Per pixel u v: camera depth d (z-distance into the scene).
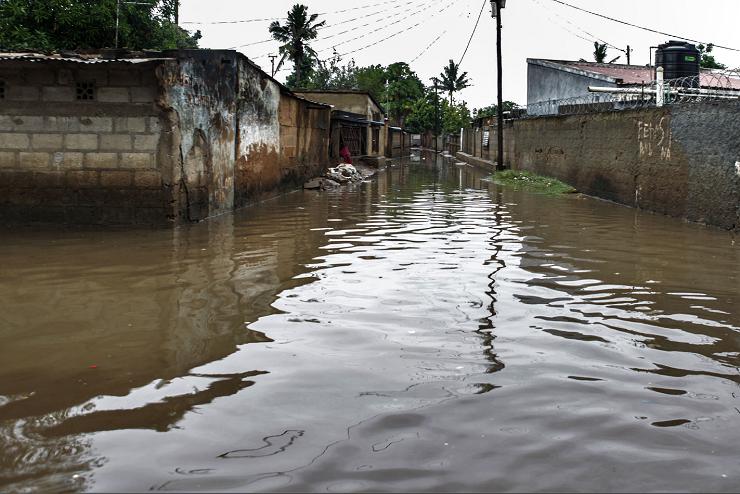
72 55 10.51
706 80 19.81
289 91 17.05
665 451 2.87
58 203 9.84
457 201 15.19
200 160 11.01
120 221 9.90
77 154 9.74
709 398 3.50
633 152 14.11
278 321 4.89
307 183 19.30
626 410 3.32
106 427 3.09
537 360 4.07
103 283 6.10
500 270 6.89
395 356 4.12
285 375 3.78
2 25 20.20
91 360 4.04
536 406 3.35
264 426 3.10
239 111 13.05
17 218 9.86
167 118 9.68
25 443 2.92
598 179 16.47
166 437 2.98
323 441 2.94
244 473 2.65
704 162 10.98
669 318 5.11
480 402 3.39
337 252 7.94
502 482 2.59
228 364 3.97
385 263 7.24
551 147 21.28
